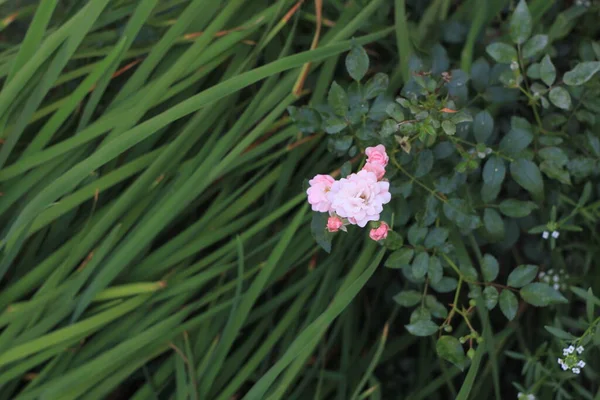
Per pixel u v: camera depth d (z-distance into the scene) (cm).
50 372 145
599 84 149
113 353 143
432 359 158
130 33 146
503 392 160
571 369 147
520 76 147
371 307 160
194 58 148
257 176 151
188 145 148
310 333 142
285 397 152
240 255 145
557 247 154
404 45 150
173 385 152
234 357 150
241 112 154
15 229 142
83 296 144
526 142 145
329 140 147
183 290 147
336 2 155
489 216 147
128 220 147
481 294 147
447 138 148
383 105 145
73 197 145
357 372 156
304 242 151
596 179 153
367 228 151
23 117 145
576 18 159
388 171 145
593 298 143
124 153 149
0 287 150
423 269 145
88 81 146
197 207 155
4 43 159
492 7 154
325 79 151
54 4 145
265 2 154
